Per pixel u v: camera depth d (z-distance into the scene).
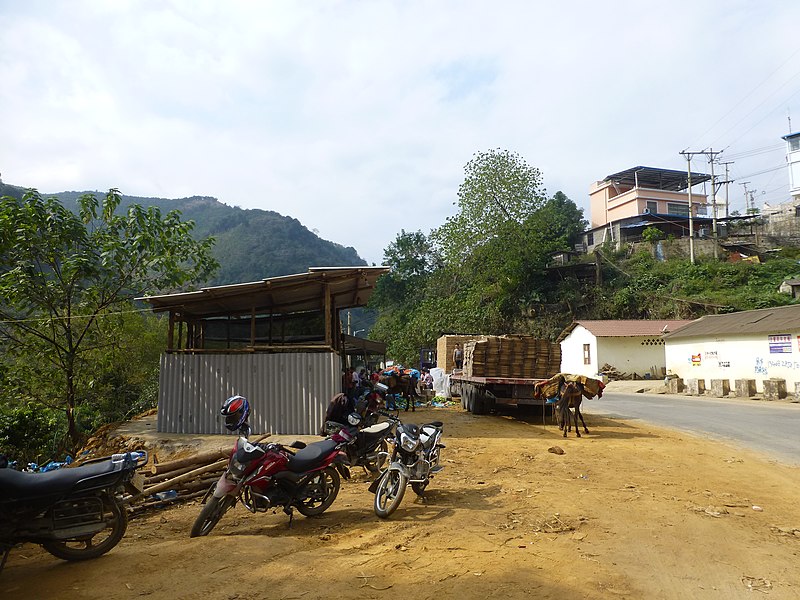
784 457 10.57
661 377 36.69
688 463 9.90
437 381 27.00
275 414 13.07
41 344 15.85
